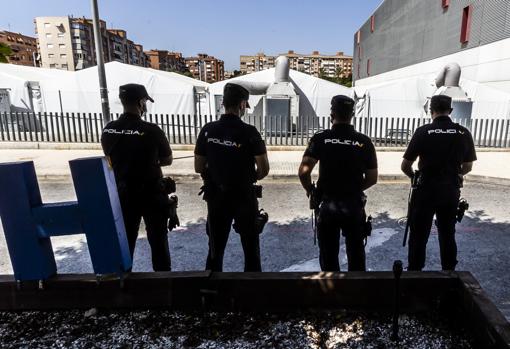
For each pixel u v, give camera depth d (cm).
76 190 188
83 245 436
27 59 12862
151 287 202
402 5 3250
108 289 202
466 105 1323
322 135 275
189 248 436
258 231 282
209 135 271
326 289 200
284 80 1505
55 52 11025
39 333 188
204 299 202
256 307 204
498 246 436
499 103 1391
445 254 320
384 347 177
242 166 268
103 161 186
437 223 328
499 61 1778
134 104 275
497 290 330
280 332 189
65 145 1216
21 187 186
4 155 1092
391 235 477
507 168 918
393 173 845
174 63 17212
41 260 197
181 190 732
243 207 273
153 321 197
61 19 10750
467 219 541
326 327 191
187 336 186
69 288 201
